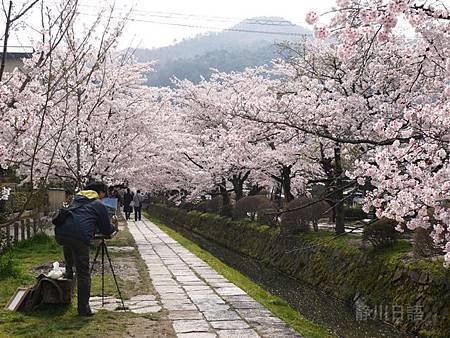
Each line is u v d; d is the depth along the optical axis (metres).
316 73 13.05
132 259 12.17
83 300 6.48
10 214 10.98
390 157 5.87
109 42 10.14
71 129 11.19
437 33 6.06
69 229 6.27
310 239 13.29
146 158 17.11
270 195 23.12
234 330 6.02
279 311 7.08
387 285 9.27
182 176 24.55
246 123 10.77
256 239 17.14
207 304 7.36
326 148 12.01
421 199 5.59
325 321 9.13
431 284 8.16
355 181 6.60
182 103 22.61
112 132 13.67
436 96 8.89
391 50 8.64
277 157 13.68
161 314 6.72
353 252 10.98
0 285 7.95
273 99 10.33
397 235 10.15
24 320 6.20
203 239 22.98
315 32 5.05
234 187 21.58
